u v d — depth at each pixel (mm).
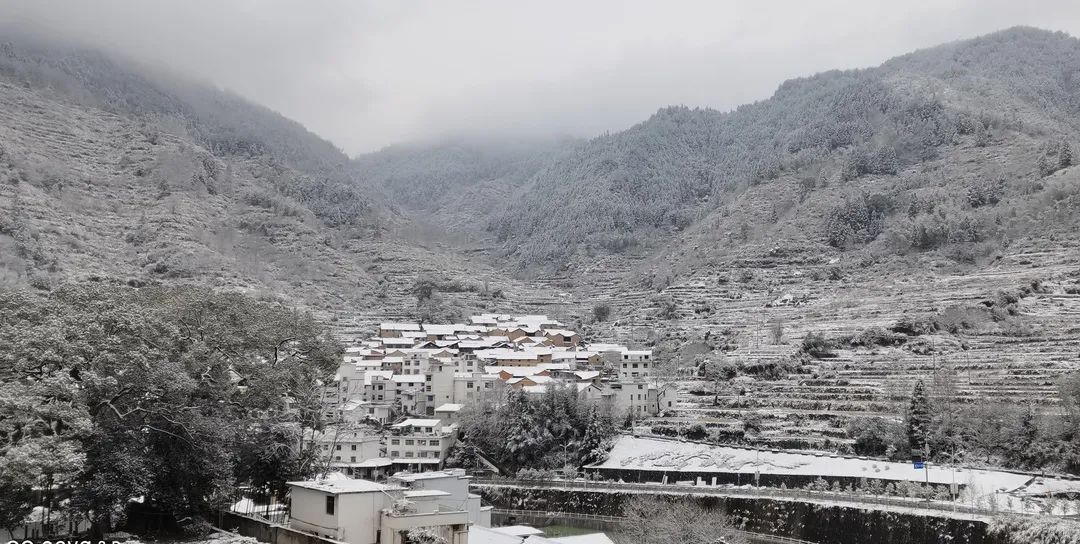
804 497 152250
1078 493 141625
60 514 94188
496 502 178875
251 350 119500
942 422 176000
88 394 88938
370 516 89000
